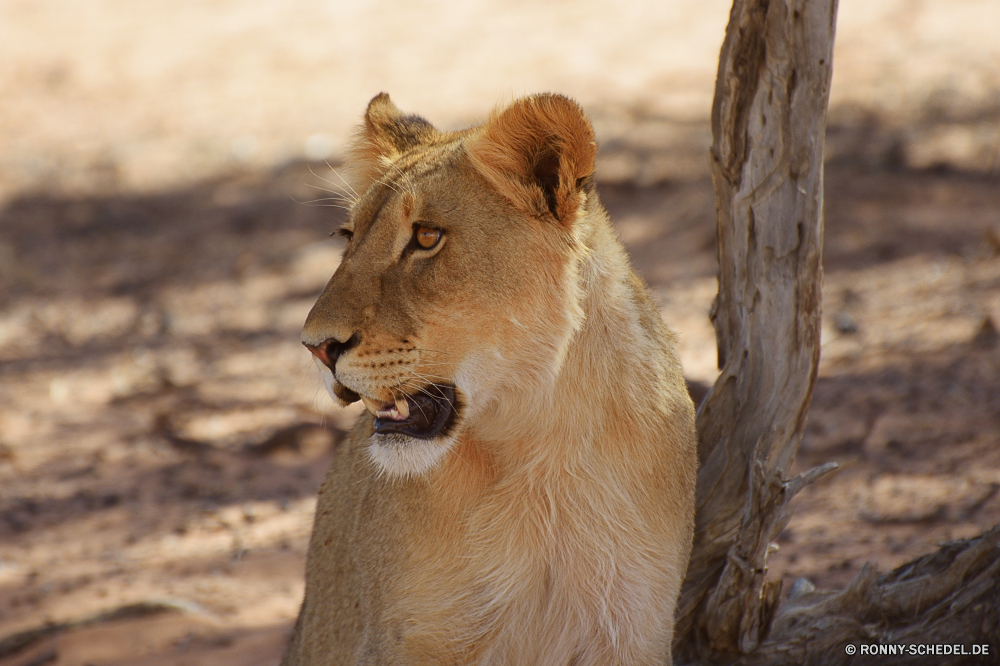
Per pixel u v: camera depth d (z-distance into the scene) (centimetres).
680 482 623
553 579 616
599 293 606
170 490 1284
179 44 3991
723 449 692
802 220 658
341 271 605
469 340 591
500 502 607
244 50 3844
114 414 1544
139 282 2177
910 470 1054
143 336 1895
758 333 678
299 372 1642
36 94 3653
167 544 1137
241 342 1814
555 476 605
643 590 610
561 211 589
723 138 669
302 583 1031
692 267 1831
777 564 900
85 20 4378
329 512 719
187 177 2809
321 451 1378
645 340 621
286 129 3033
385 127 718
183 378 1662
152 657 896
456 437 596
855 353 1397
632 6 3844
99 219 2578
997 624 644
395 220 599
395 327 587
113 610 962
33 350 1872
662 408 615
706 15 3662
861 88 2719
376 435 612
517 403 601
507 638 620
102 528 1190
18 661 912
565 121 573
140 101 3478
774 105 648
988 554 659
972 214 1861
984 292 1518
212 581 1042
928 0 3434
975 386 1225
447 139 679
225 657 886
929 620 666
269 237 2345
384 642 616
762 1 636
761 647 690
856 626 679
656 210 2125
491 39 3612
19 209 2705
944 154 2180
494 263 588
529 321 592
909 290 1581
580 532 607
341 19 4081
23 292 2177
